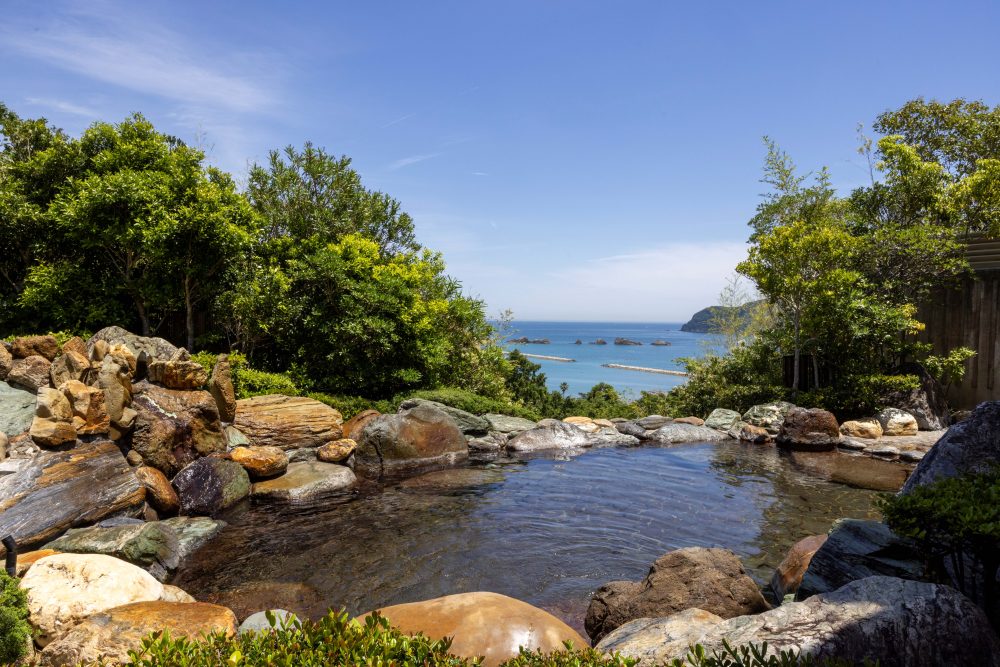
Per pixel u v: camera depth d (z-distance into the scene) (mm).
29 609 4121
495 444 13133
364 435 11234
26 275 12117
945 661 3072
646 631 3814
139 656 2623
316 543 7219
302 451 10812
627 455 12633
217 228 11734
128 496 7328
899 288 15398
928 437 12969
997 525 3506
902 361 15188
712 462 11883
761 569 6477
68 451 7328
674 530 7762
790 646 3170
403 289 14758
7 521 6012
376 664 2510
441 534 7559
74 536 6207
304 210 16297
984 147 18750
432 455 11680
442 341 15734
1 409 7680
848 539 5133
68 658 3650
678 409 18672
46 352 8977
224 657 2650
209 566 6480
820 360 15844
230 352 13227
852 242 14820
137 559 5984
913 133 19938
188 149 13281
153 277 11977
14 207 11391
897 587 3492
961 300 14977
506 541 7320
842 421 14500
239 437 10094
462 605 4082
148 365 9414
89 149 13031
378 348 14312
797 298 15477
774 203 20406
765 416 14969
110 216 11438
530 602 5723
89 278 11891
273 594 5777
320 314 13492
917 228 14742
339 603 5605
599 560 6734
